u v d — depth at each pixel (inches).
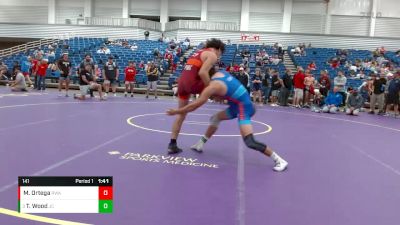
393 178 195.0
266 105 619.5
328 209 145.8
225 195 155.6
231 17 1229.7
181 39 1125.7
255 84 641.6
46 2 1268.5
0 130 270.5
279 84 627.8
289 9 1194.0
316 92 615.5
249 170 195.3
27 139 243.8
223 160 213.5
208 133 228.1
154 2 1254.9
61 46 984.9
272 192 162.4
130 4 1262.3
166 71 855.7
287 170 199.9
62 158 199.9
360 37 1075.9
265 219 133.0
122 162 198.1
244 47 1013.2
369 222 134.6
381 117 535.5
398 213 144.6
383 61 881.5
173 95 701.3
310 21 1195.3
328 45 1087.6
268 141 285.3
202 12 1233.4
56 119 334.0
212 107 514.6
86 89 535.2
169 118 376.8
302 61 909.8
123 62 860.6
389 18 1155.3
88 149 223.6
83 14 1264.8
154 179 171.8
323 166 213.6
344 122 443.2
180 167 194.1
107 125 315.3
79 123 318.7
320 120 449.4
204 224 126.1
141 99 604.7
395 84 558.9
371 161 233.0
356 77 768.3
